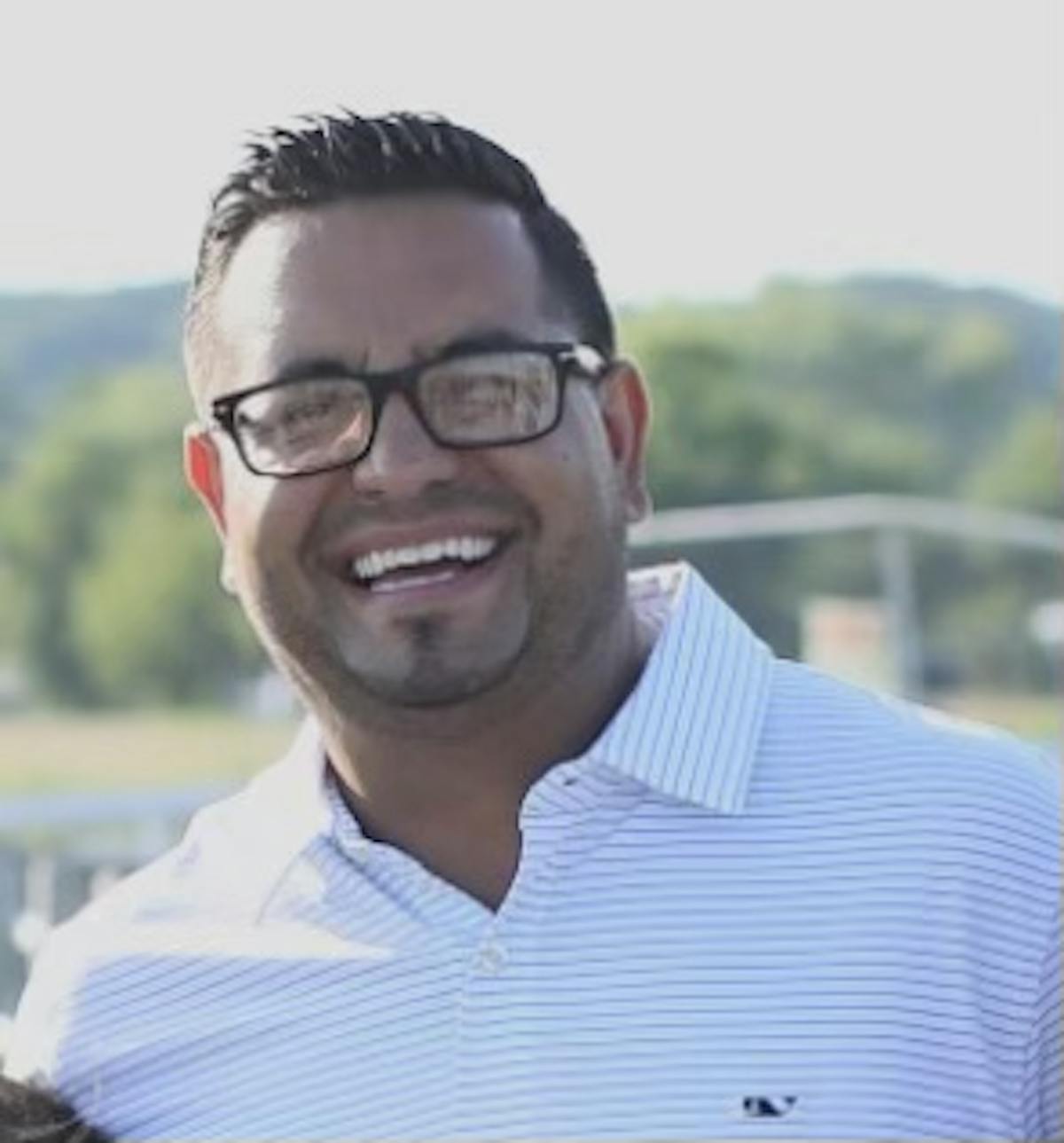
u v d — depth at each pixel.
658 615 4.43
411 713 4.10
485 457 4.05
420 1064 4.05
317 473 4.09
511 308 4.09
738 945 3.96
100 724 76.81
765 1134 3.89
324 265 4.11
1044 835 3.98
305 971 4.16
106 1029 4.31
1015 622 56.16
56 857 8.11
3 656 87.69
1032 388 90.88
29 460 93.06
